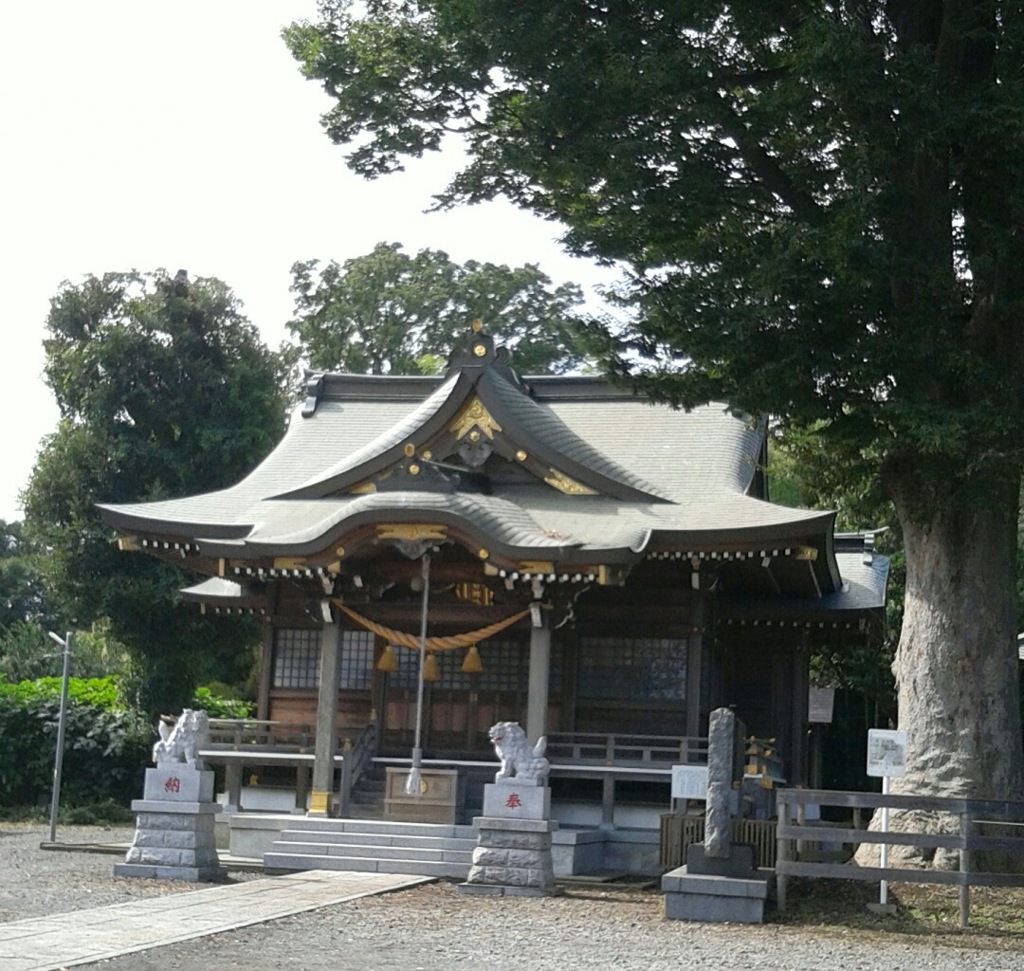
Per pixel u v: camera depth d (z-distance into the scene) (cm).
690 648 2952
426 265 7150
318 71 2475
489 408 3041
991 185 2180
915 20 2353
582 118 2273
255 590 3338
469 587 3030
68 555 4588
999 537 2341
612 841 2778
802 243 2069
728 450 3253
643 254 2336
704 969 1541
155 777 2383
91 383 4831
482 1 2256
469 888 2283
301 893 2158
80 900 1980
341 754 2911
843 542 3788
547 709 2972
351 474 3130
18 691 4166
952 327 2180
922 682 2336
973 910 2067
